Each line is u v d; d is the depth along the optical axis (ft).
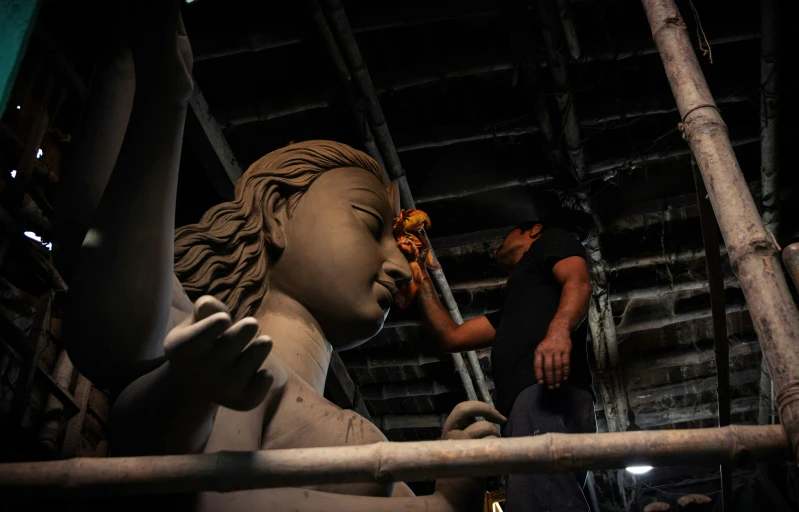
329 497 8.39
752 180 20.04
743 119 19.19
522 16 17.02
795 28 17.31
